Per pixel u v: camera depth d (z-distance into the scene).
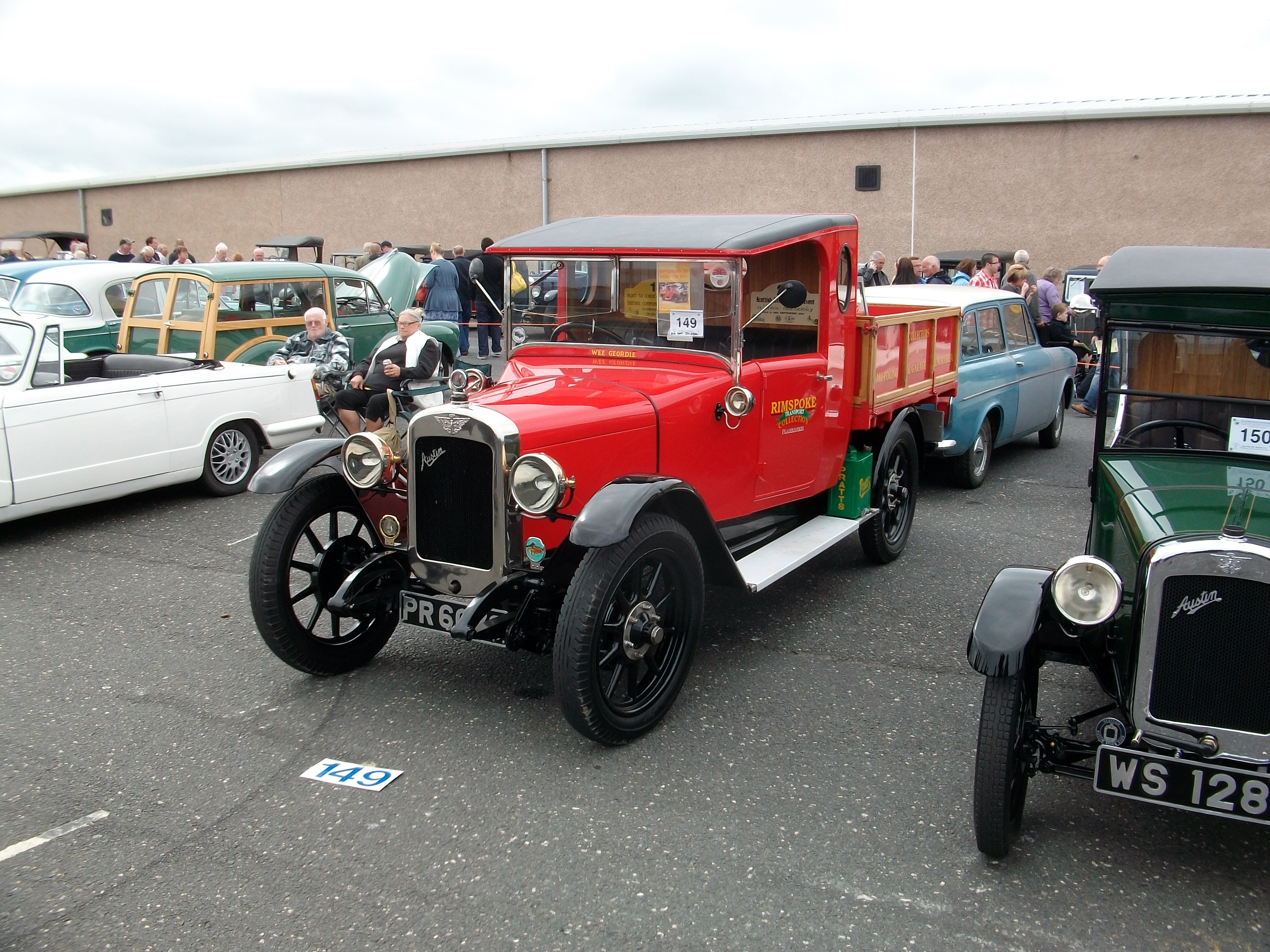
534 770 3.74
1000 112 17.84
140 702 4.33
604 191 21.39
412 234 23.86
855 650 4.92
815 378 5.20
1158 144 17.12
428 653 4.85
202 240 27.16
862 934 2.84
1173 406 3.84
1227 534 2.93
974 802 3.15
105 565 6.25
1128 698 3.10
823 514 5.75
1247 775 2.77
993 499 7.98
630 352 4.83
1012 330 8.84
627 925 2.88
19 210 30.08
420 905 2.97
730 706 4.30
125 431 7.08
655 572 3.96
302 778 3.69
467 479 3.90
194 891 3.03
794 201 19.70
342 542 4.55
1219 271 3.73
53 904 2.97
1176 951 2.78
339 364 9.21
